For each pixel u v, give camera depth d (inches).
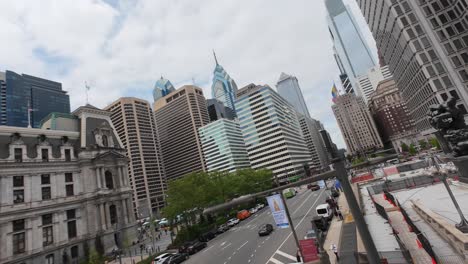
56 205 2329.0
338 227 1427.2
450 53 2957.7
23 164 2202.3
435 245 858.1
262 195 453.4
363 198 2049.7
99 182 2667.3
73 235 2400.3
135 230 2829.7
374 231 1162.0
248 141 6894.7
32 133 2442.2
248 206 3452.3
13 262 1951.3
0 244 1935.3
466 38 2928.2
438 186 1760.6
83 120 2955.2
